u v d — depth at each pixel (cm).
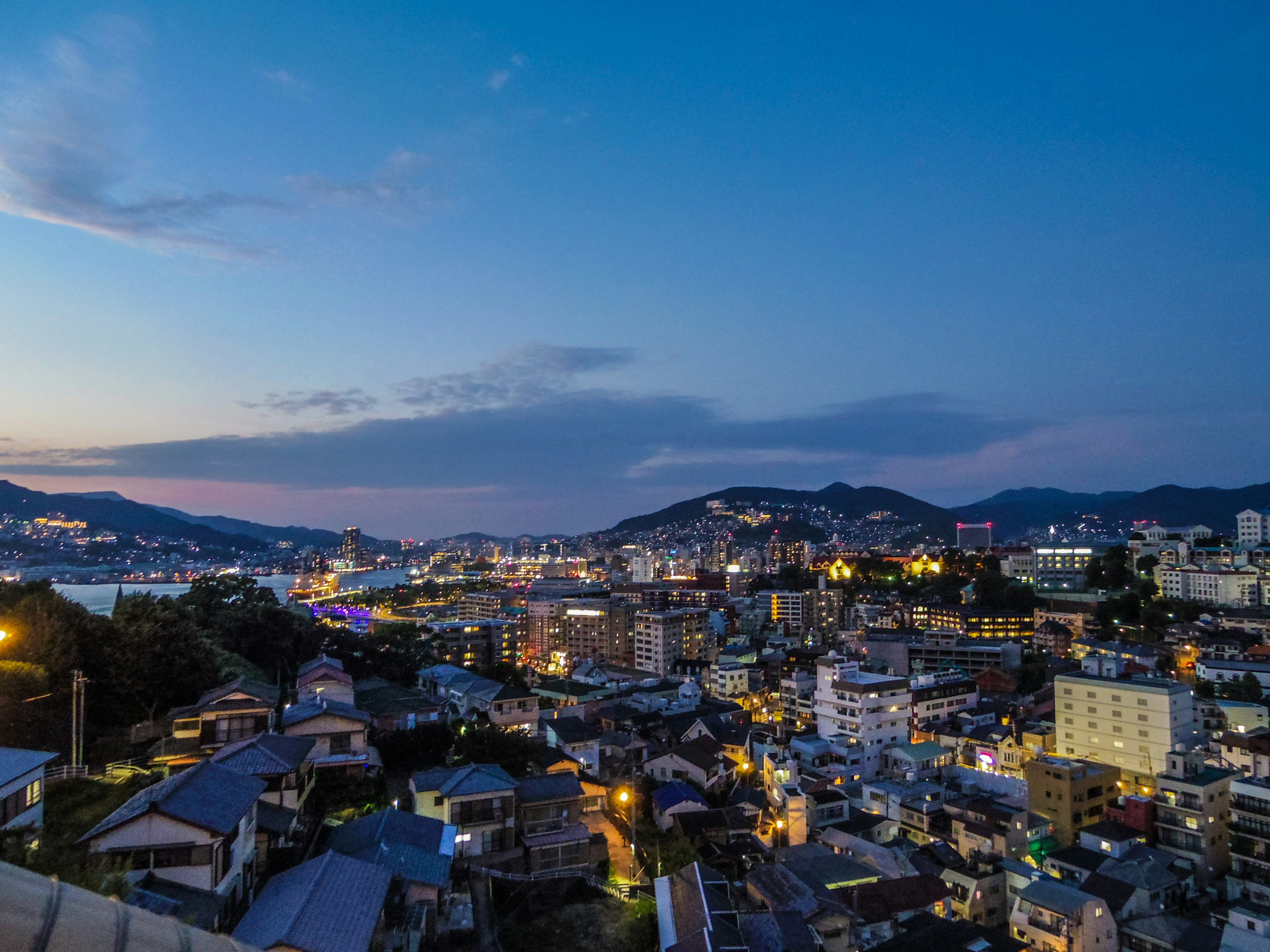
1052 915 5156
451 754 5822
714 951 3238
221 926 2858
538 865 4303
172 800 2923
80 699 4575
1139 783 7794
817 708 9894
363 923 2555
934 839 6756
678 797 6662
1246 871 6156
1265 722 8750
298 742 4122
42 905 296
